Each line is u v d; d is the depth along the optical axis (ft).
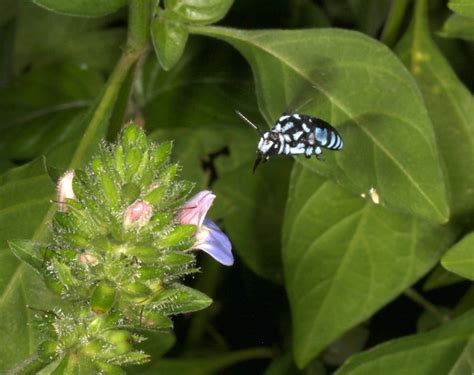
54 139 1.05
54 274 0.69
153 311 0.69
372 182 0.78
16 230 0.77
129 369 0.87
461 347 0.78
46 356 0.69
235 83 0.94
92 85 1.07
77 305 0.69
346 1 1.13
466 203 0.86
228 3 0.81
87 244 0.69
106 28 1.15
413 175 0.78
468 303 0.94
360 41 0.80
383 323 1.08
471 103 0.88
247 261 1.05
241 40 0.81
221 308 1.12
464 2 0.75
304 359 0.86
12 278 0.75
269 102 0.79
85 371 0.68
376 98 0.79
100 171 0.69
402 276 0.86
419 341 0.79
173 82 0.99
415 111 0.78
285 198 1.05
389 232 0.86
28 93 1.07
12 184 0.78
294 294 0.87
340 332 0.86
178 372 1.03
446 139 0.87
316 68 0.80
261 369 1.13
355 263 0.86
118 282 0.68
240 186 1.05
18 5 1.14
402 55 0.90
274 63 0.81
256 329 1.11
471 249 0.73
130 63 0.81
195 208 0.71
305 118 0.67
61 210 0.71
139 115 0.98
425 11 0.90
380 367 0.78
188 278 1.09
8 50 1.14
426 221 0.86
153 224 0.68
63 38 1.13
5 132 1.05
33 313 0.75
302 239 0.87
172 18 0.81
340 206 0.87
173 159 1.06
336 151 0.78
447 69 0.89
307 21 1.12
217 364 1.04
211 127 1.04
